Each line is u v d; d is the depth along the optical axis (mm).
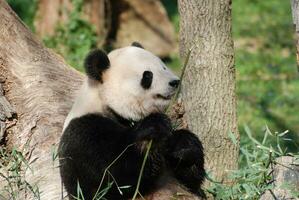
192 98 11703
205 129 11625
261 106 21000
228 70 11719
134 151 9273
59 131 11750
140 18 25906
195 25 11648
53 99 12375
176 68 24406
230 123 11688
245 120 19922
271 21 29375
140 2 25828
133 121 9711
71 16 24656
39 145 11523
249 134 9867
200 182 10023
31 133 11742
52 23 24812
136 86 9492
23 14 25344
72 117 9711
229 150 11664
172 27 26578
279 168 9461
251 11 30500
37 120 11906
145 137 9133
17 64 12805
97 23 24688
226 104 11672
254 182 9969
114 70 9625
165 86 9516
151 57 9711
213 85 11617
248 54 25641
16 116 12023
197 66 11656
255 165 9711
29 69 12805
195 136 9758
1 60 12664
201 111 11633
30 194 10734
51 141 11562
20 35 13141
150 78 9484
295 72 24188
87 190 9562
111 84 9578
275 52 26234
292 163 9375
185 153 9570
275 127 19547
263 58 25328
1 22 12984
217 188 10469
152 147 9289
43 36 24844
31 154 11422
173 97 9609
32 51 13133
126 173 9328
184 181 10055
